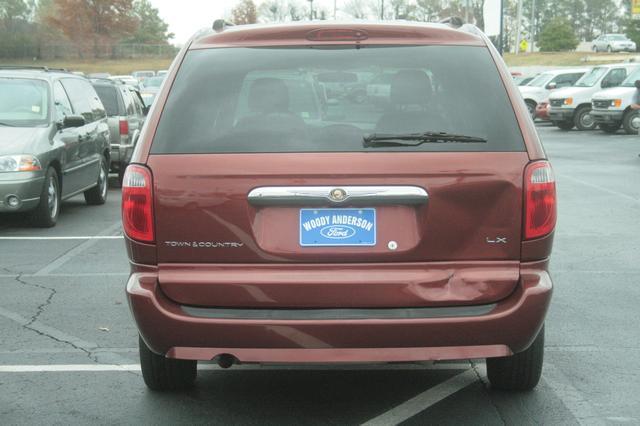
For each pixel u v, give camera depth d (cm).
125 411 482
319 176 409
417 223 414
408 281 411
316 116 425
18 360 581
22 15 12031
